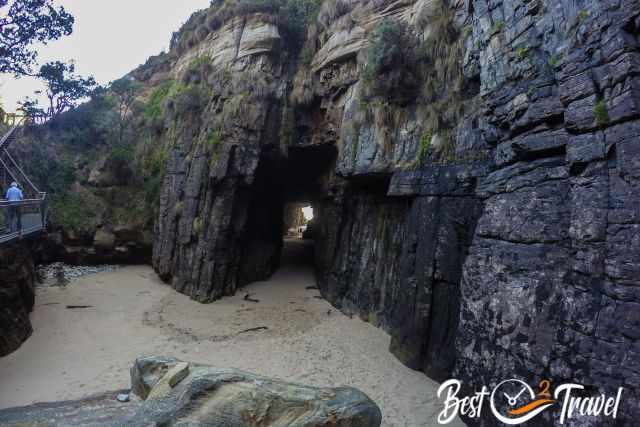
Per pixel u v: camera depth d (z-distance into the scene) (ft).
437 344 36.52
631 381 18.20
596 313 20.49
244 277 70.54
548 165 25.93
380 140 48.67
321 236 74.18
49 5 52.70
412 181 42.91
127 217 77.10
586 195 22.03
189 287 64.39
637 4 19.86
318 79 66.39
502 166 30.40
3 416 20.83
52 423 19.90
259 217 76.54
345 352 43.16
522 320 25.05
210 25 78.18
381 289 50.90
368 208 57.31
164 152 78.23
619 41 20.43
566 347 21.71
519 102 27.40
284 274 78.13
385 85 46.98
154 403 21.09
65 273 68.69
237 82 67.51
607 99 21.08
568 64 23.34
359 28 59.41
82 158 80.69
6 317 39.99
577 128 22.66
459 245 36.42
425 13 47.47
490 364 26.78
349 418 23.52
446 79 43.01
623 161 20.06
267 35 68.59
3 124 71.82
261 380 23.70
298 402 23.18
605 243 20.59
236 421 21.11
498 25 29.99
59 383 34.86
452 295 36.29
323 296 64.59
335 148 66.54
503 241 28.12
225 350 43.88
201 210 65.82
